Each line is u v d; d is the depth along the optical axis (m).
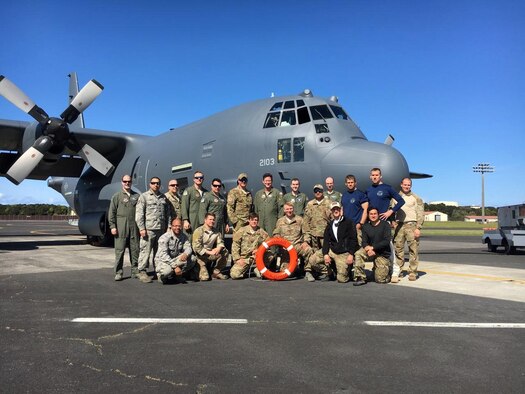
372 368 3.47
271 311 5.39
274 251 8.33
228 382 3.20
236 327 4.66
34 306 5.61
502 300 6.03
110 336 4.31
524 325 4.73
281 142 10.97
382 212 8.04
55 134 13.26
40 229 39.47
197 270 7.91
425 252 14.63
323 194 8.72
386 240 7.40
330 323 4.82
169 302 5.91
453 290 6.84
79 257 11.88
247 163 11.52
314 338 4.27
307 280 7.89
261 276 7.97
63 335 4.34
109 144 16.84
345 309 5.50
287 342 4.14
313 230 8.16
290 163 10.80
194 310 5.43
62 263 10.38
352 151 10.08
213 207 8.80
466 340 4.19
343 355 3.77
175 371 3.41
